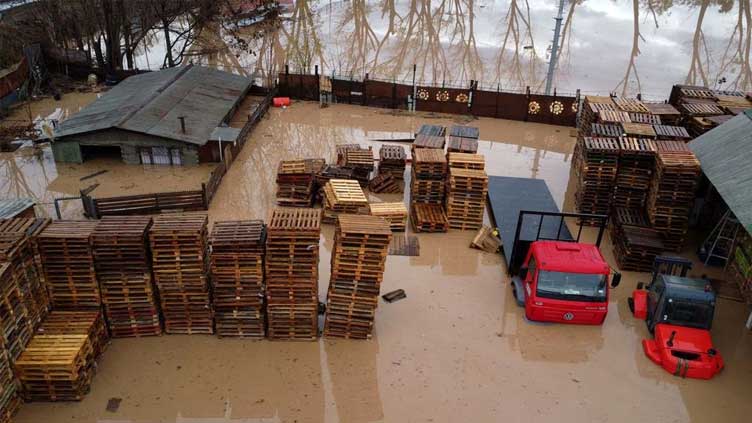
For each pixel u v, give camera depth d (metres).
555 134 35.97
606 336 17.77
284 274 16.23
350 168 26.88
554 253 18.05
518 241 19.97
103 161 29.25
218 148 28.92
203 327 17.16
